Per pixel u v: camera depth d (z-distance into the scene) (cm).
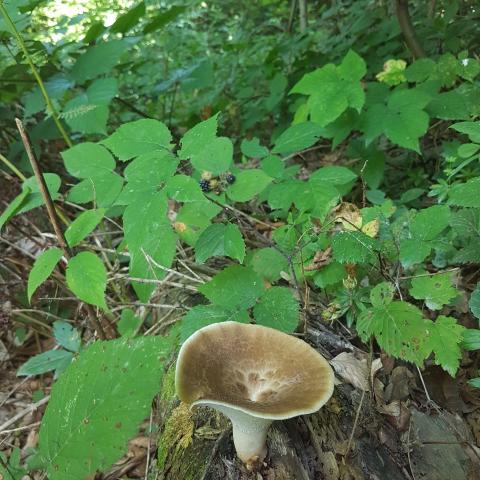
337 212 52
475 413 48
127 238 39
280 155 95
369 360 45
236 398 34
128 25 74
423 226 46
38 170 41
